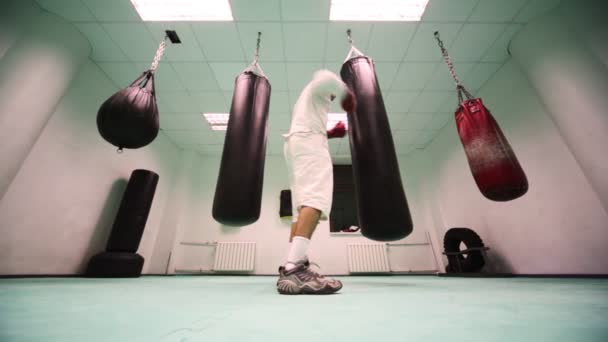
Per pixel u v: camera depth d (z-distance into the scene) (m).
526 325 0.50
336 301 0.90
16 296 1.03
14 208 2.49
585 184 2.46
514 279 2.48
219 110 4.46
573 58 2.43
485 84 3.76
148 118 1.90
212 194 5.61
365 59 1.62
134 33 3.07
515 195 1.85
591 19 2.39
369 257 4.97
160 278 3.18
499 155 1.89
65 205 2.99
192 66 3.54
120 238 3.32
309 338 0.43
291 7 2.79
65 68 2.79
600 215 2.35
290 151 1.35
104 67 3.53
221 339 0.43
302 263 1.18
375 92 1.44
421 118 4.67
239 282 2.36
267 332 0.47
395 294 1.11
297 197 1.23
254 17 2.89
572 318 0.56
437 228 5.00
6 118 2.27
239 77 1.69
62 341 0.40
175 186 5.30
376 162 1.18
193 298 1.02
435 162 5.23
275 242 5.13
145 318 0.60
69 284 1.80
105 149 3.59
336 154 5.87
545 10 2.76
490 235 3.70
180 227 5.07
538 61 2.71
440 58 3.41
